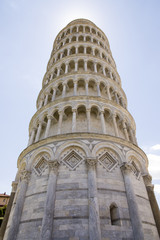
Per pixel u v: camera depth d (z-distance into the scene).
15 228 13.80
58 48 37.69
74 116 20.52
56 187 14.42
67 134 17.73
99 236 11.47
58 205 13.35
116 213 13.62
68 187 14.27
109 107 22.58
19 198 15.59
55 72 31.61
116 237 12.17
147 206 15.96
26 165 18.06
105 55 34.31
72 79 25.97
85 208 13.01
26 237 12.93
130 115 25.20
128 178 15.62
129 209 13.95
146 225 14.19
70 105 21.88
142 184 17.55
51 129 23.02
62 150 16.75
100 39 37.94
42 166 17.19
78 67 31.45
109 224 12.63
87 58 30.09
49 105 23.34
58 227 12.28
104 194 14.10
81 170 15.35
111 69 31.19
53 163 15.64
